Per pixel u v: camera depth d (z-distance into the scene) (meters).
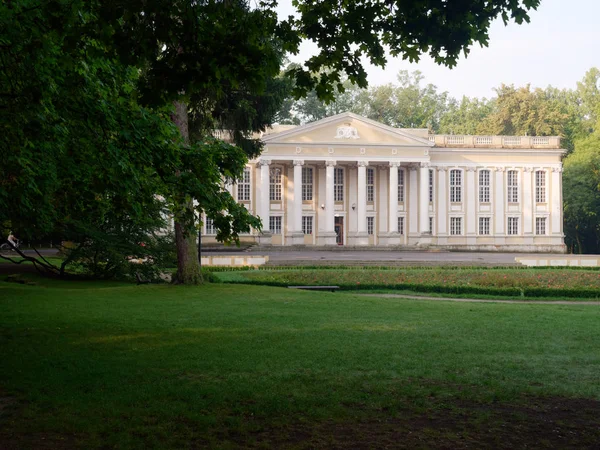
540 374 9.43
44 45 8.48
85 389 8.32
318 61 8.15
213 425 6.92
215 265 38.22
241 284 25.69
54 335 12.38
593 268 38.22
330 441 6.48
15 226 21.22
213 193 11.54
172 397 7.97
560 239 69.69
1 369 9.36
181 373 9.25
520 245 68.94
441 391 8.39
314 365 9.80
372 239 67.62
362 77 8.26
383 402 7.78
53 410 7.42
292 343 11.68
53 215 19.72
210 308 17.34
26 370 9.32
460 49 8.29
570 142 85.12
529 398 8.16
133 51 7.27
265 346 11.34
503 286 26.31
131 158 10.91
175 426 6.86
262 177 62.91
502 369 9.74
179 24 7.18
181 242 24.97
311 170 66.69
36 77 9.84
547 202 69.69
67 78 10.52
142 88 7.49
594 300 24.06
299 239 64.00
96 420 7.04
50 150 12.25
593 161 71.00
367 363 10.00
